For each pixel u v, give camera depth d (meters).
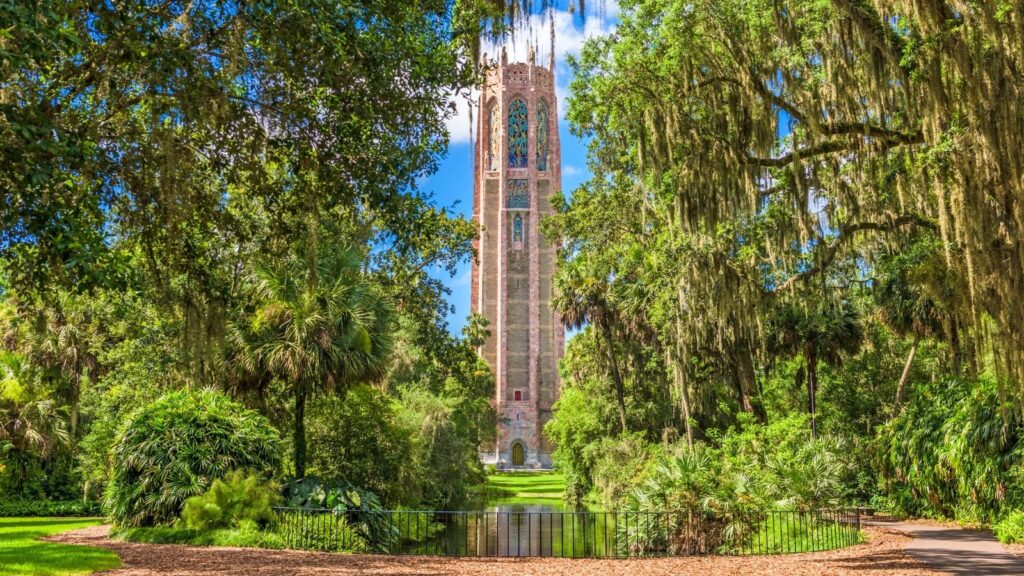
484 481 71.69
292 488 20.30
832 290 30.88
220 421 20.31
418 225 14.49
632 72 18.55
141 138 12.37
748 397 32.84
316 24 11.18
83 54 11.46
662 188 19.97
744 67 17.38
